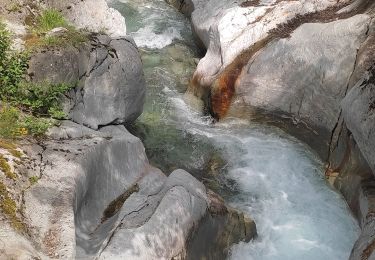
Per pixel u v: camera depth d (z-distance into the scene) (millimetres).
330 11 10055
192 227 5680
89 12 9539
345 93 8359
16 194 4879
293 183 8438
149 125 9586
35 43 6871
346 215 7707
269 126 9633
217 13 11281
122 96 7680
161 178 6977
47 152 5633
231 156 8992
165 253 5168
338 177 8172
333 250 7145
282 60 9281
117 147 6641
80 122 7121
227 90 9758
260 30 10062
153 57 11742
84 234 5312
